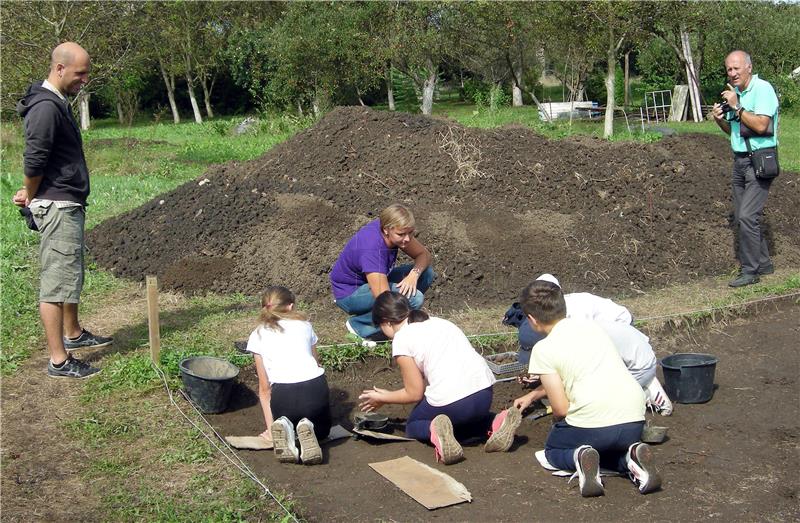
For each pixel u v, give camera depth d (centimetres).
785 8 2792
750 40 2656
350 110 1039
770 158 760
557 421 462
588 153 993
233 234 827
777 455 467
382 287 577
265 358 479
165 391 546
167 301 738
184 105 4550
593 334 434
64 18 1791
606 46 2067
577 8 1992
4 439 475
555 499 414
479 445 495
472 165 923
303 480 440
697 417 526
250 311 715
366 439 508
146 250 841
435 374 475
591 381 422
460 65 3036
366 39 2564
